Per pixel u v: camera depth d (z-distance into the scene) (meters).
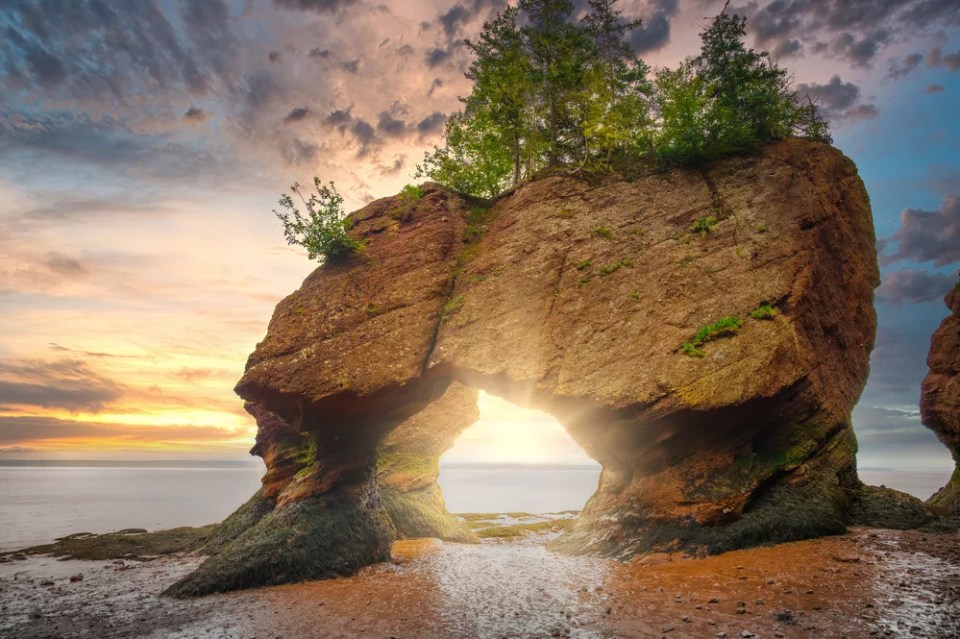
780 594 11.77
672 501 17.55
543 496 76.69
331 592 15.18
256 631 11.83
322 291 22.59
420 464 30.08
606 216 21.34
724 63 22.62
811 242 19.00
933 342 25.31
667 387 17.44
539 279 20.66
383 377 19.80
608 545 18.23
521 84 25.27
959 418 22.94
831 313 20.17
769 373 16.94
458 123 27.78
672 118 22.03
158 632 12.02
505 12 26.25
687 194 20.95
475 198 24.36
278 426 27.97
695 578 13.62
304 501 19.53
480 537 28.19
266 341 22.19
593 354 18.86
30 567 21.39
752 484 16.95
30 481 133.12
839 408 19.64
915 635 9.20
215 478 174.50
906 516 17.47
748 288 18.42
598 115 23.44
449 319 20.86
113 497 76.94
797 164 20.59
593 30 26.11
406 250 22.47
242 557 16.89
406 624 11.70
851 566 13.23
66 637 11.90
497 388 20.20
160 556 23.97
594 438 19.61
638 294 19.30
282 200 23.17
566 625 10.93
